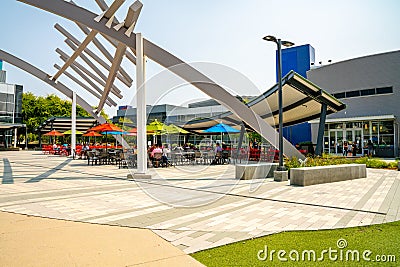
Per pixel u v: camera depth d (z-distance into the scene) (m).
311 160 13.23
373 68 26.77
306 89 14.72
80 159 21.91
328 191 8.47
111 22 11.46
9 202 6.91
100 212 6.00
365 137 26.22
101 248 3.98
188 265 3.44
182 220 5.43
